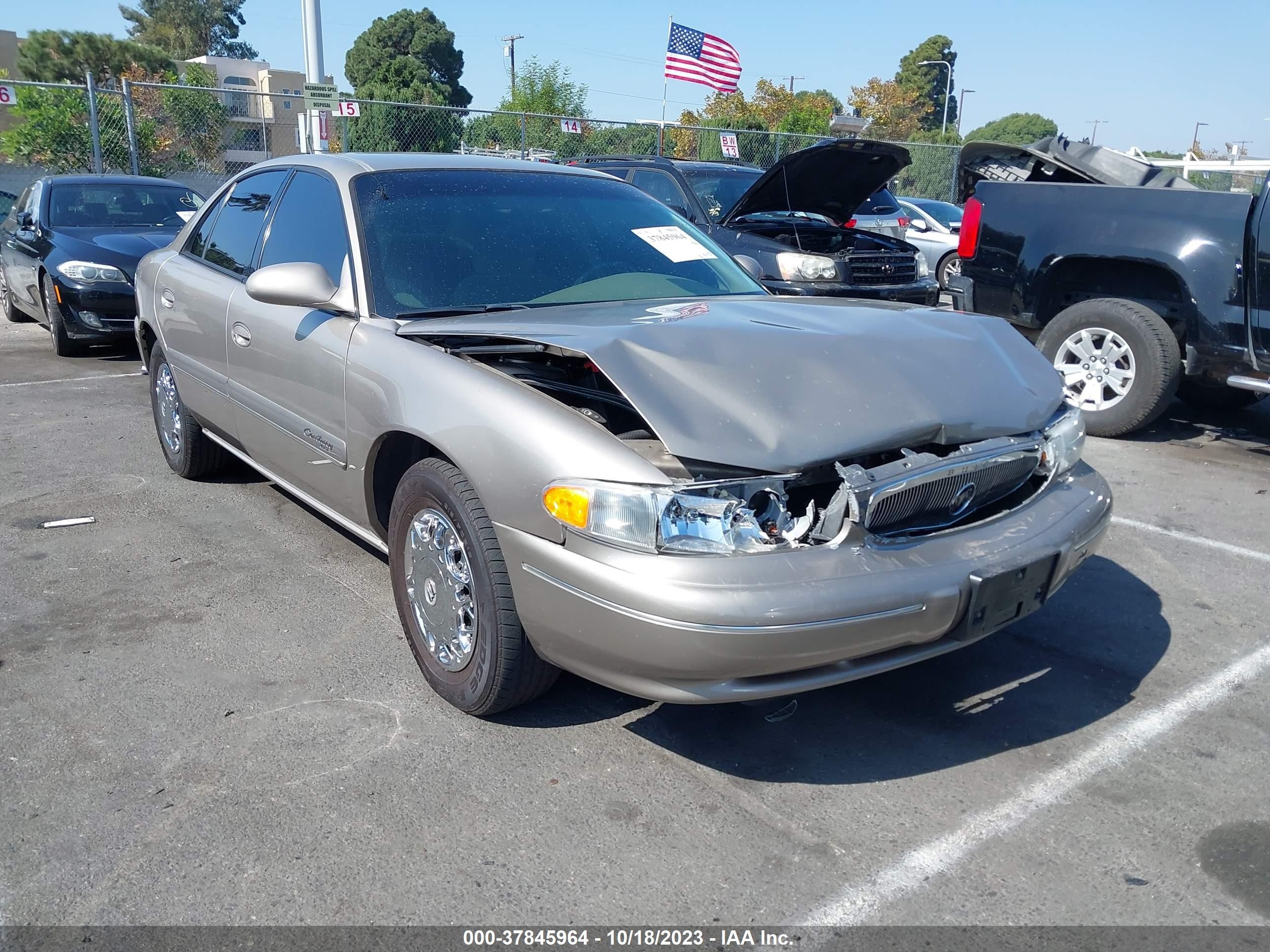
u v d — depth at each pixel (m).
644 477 2.50
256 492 5.27
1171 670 3.54
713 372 2.72
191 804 2.67
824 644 2.47
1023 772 2.90
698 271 4.00
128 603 3.90
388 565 4.32
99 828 2.57
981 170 7.66
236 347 4.20
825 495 2.76
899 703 3.29
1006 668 3.54
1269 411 7.56
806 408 2.68
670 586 2.44
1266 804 2.77
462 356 3.10
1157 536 4.89
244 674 3.37
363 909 2.31
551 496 2.61
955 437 2.83
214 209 4.94
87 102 15.56
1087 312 6.58
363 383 3.29
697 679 2.49
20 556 4.35
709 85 17.45
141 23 74.38
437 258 3.58
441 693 3.18
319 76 13.63
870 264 8.33
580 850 2.52
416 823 2.61
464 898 2.35
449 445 2.88
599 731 3.06
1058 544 2.92
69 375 8.20
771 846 2.55
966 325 3.42
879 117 47.81
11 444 6.08
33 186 10.23
